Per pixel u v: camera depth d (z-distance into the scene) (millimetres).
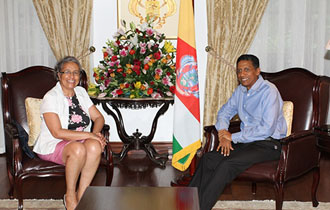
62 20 4582
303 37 4645
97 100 3975
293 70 3352
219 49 4586
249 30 4527
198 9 4684
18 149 2887
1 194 3490
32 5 4684
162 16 4699
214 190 2717
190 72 3482
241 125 3266
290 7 4609
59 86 3082
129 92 3879
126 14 4691
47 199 3357
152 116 4879
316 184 3156
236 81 4625
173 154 3564
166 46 4059
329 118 4684
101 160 3178
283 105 3209
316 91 3129
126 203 2043
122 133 4371
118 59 3945
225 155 2920
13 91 3412
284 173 2707
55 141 2988
